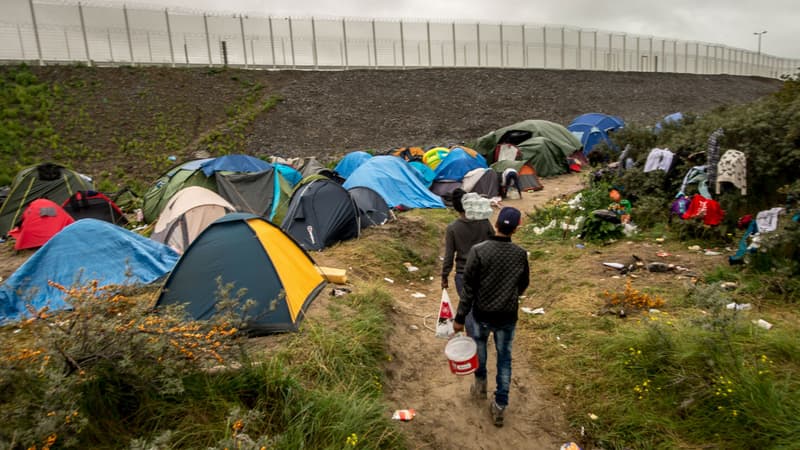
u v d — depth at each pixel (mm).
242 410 3316
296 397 3533
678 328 4566
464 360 3941
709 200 7637
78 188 12219
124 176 19516
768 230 6062
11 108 24094
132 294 4602
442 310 4828
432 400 4328
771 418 3289
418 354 5148
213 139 24938
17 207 11578
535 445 3748
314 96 33125
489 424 3988
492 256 3697
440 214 11727
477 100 34938
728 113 11297
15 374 2846
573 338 5070
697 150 9273
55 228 9945
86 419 2654
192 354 3357
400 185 12742
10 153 20203
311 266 6203
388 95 34688
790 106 8305
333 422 3402
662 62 56469
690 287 5535
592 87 40500
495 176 13953
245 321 4172
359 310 5512
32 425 2656
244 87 33250
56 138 21984
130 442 2797
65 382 2809
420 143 26750
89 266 6477
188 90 31078
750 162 7844
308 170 15367
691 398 3727
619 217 8695
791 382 3584
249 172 12453
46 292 6133
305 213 8828
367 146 25875
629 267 6809
